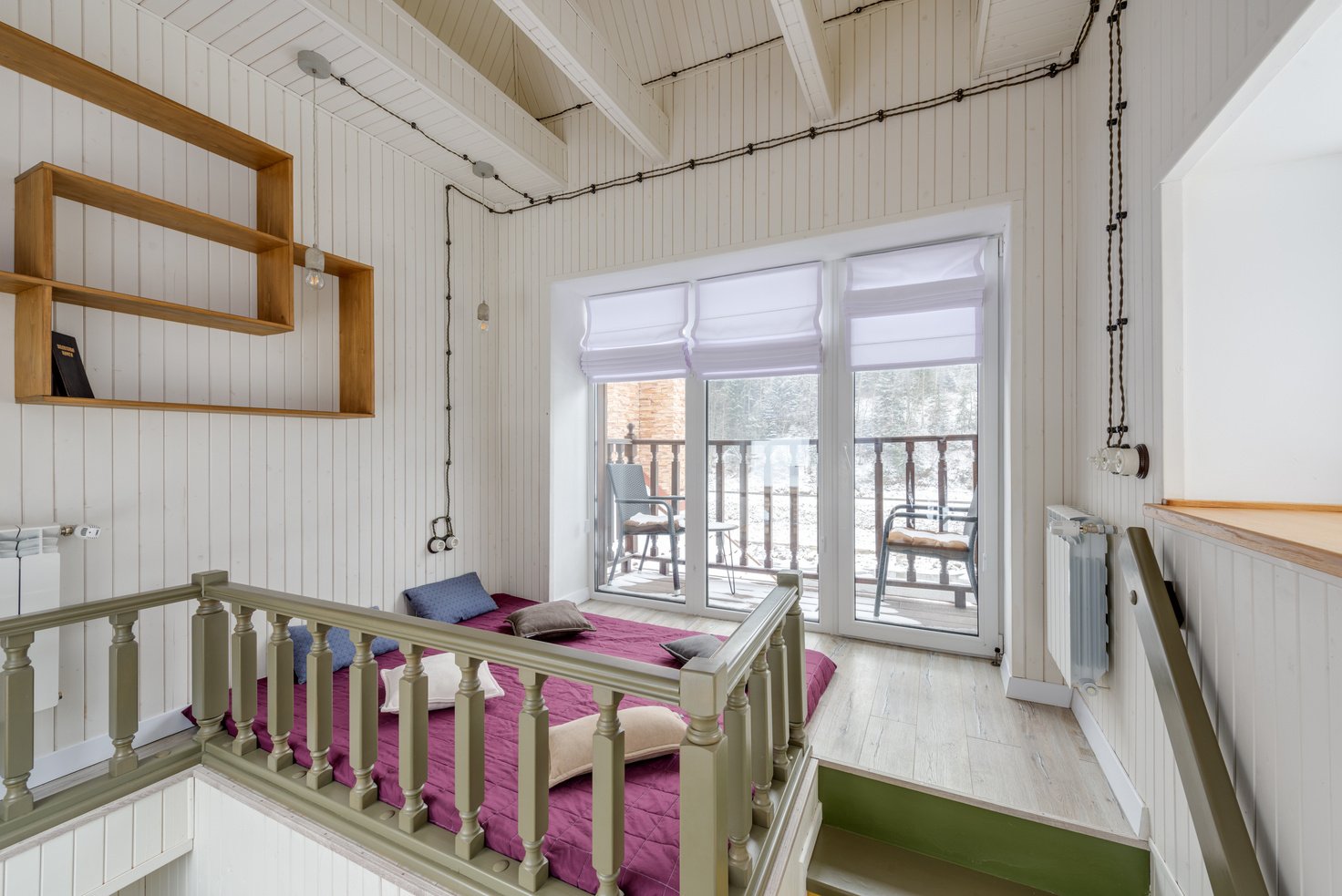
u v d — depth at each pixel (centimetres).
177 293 218
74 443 193
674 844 136
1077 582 186
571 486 387
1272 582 102
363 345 273
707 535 361
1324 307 129
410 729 146
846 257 311
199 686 197
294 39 225
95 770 193
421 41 253
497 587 382
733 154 303
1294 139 120
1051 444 235
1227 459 134
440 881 139
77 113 192
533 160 325
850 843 193
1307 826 91
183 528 222
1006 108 243
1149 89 152
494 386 381
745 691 135
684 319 355
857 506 319
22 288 171
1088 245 214
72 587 192
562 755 162
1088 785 185
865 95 270
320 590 271
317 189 268
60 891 167
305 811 164
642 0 301
